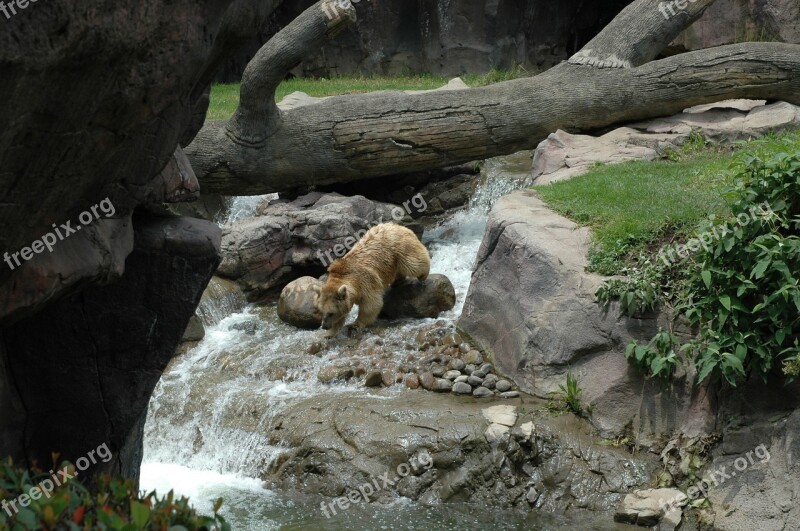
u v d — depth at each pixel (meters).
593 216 10.06
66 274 4.50
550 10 23.95
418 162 13.72
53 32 3.11
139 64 3.71
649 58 14.99
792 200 7.90
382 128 13.38
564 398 8.81
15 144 3.46
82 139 3.85
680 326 8.40
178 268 5.74
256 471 8.95
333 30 12.34
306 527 7.69
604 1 24.72
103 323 5.67
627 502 7.70
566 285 9.22
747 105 14.80
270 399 9.64
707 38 19.91
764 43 14.17
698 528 7.39
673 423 8.23
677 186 10.87
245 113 13.02
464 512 7.91
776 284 7.62
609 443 8.34
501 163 16.06
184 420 9.77
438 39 23.77
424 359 10.13
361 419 8.86
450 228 14.38
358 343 10.84
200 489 8.66
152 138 4.57
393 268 11.27
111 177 4.48
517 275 9.83
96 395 5.75
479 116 13.62
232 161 13.28
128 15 3.42
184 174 5.73
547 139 13.61
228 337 11.42
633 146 13.27
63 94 3.44
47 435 5.68
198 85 4.70
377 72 24.48
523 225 10.09
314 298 11.38
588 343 8.82
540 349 9.23
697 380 8.13
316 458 8.61
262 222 12.77
